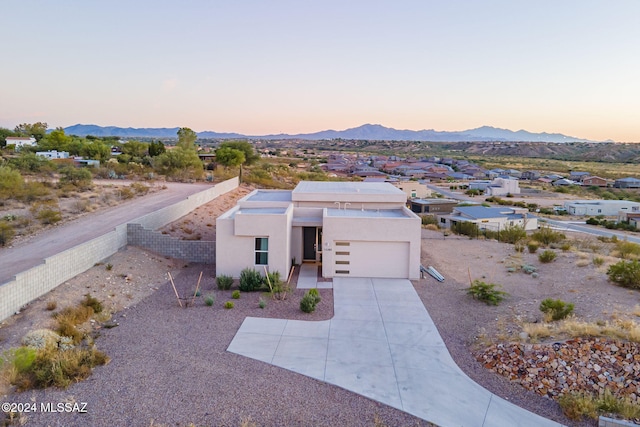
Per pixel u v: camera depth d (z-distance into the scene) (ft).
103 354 34.50
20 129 310.45
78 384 30.55
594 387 31.53
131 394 29.50
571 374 32.60
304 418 27.66
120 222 72.84
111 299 46.88
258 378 32.40
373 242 60.03
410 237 59.31
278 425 26.81
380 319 45.19
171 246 64.75
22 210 77.05
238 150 191.42
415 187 244.63
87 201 85.87
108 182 122.62
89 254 52.75
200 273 58.75
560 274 59.98
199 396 29.55
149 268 58.23
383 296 52.54
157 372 32.63
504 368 34.55
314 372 33.73
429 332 42.06
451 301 51.26
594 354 33.78
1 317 37.78
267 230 57.88
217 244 58.39
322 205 71.46
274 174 201.57
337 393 30.89
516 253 76.48
